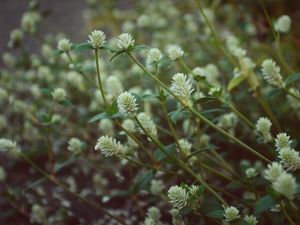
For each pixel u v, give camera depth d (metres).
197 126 0.27
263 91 0.36
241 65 0.29
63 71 0.47
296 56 0.41
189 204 0.20
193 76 0.25
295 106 0.30
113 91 0.27
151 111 0.38
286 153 0.18
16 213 0.36
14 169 0.43
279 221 0.20
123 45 0.22
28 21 0.42
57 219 0.34
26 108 0.41
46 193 0.39
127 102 0.21
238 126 0.33
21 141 0.46
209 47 0.45
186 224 0.25
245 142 0.33
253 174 0.24
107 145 0.22
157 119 0.32
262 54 0.43
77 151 0.28
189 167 0.23
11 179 0.41
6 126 0.44
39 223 0.35
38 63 0.48
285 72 0.32
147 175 0.23
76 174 0.41
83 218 0.35
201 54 0.47
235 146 0.34
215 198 0.23
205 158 0.29
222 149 0.35
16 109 0.40
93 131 0.42
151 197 0.31
